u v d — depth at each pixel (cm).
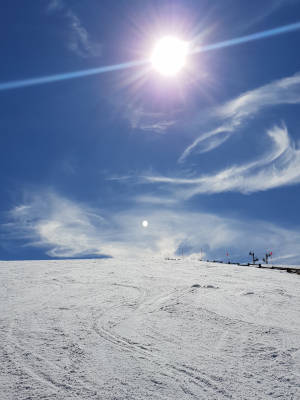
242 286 1512
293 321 888
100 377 525
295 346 686
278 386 501
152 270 2116
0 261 2778
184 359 610
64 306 1034
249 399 459
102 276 1778
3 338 710
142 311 985
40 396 458
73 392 472
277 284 1650
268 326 834
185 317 917
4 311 962
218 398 461
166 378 526
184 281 1617
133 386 495
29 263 2577
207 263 2758
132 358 610
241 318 912
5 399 448
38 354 619
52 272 1961
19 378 516
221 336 752
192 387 494
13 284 1502
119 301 1127
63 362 583
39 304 1063
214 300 1158
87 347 663
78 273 1909
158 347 673
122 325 828
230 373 548
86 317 899
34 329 778
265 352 650
